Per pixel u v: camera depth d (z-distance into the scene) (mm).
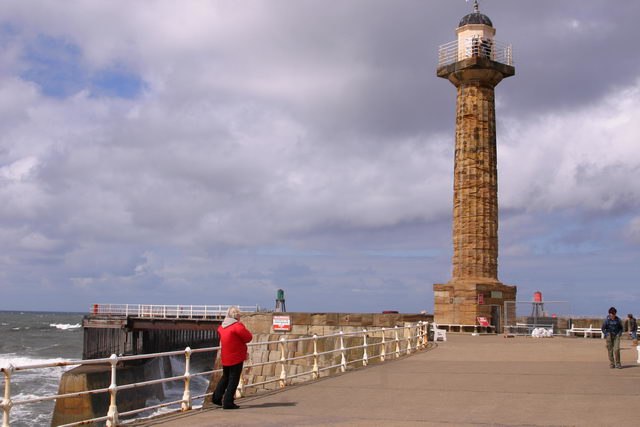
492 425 12086
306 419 12859
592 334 40125
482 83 44656
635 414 13133
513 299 44656
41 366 10609
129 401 45094
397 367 22703
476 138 44312
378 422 12477
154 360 52375
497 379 19109
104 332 60656
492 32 45312
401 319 40594
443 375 20219
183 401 14047
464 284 42750
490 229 43938
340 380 19281
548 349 29578
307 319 41688
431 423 12320
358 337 34500
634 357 25906
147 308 59281
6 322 193500
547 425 12047
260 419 12883
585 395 15758
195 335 71500
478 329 41938
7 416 10023
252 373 36938
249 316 42875
